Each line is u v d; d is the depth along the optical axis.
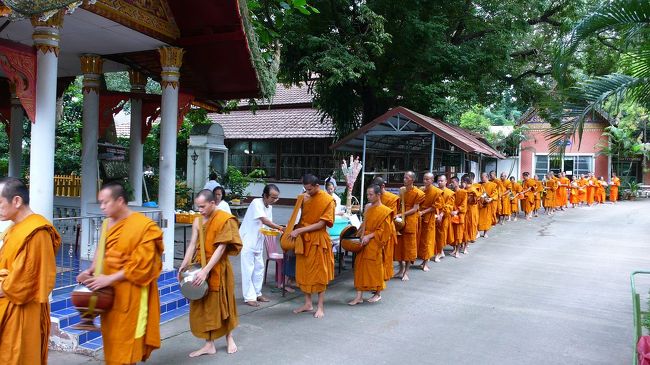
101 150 9.66
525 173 17.33
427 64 14.80
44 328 3.58
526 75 17.95
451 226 9.80
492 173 14.71
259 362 4.69
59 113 15.59
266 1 8.95
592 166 26.80
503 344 5.25
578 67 16.45
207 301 4.67
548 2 16.48
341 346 5.13
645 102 5.33
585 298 7.07
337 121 17.05
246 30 6.67
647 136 26.42
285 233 6.16
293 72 14.57
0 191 3.40
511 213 16.39
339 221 8.14
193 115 15.42
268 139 21.23
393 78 15.61
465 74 15.40
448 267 9.13
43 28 4.97
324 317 6.10
